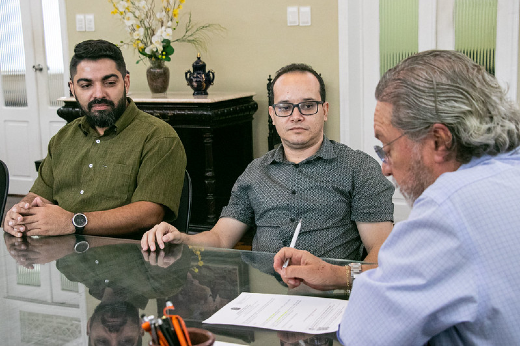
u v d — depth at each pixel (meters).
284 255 1.43
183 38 4.36
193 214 4.10
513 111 0.97
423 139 0.96
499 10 3.64
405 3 3.86
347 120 4.02
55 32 5.04
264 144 4.30
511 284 0.85
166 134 2.22
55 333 1.13
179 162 2.21
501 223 0.86
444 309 0.86
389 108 0.99
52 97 5.19
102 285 1.40
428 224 0.89
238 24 4.20
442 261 0.87
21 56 5.20
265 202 1.89
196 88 3.96
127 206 2.06
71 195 2.21
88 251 1.69
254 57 4.20
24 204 1.90
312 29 4.01
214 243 1.87
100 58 2.13
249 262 1.54
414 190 1.02
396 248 0.93
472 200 0.87
